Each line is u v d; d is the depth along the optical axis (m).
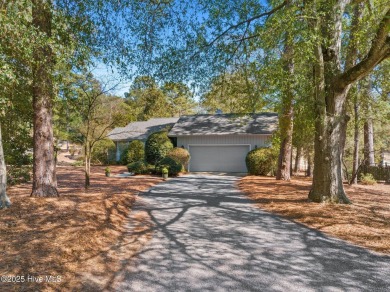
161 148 19.03
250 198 9.45
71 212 6.15
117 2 7.62
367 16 7.14
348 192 11.00
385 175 15.62
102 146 23.72
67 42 6.24
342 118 8.07
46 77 6.51
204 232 5.74
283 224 6.30
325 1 6.60
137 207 8.02
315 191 8.32
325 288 3.44
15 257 3.91
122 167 21.72
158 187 11.86
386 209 7.52
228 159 19.25
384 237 5.30
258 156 16.98
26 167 11.41
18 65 5.99
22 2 4.43
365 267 4.04
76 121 10.38
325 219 6.51
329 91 7.91
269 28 7.05
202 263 4.20
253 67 8.27
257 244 5.03
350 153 18.53
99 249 4.68
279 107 11.22
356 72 7.11
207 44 9.16
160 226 6.18
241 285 3.52
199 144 19.75
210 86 10.04
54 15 5.72
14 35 4.64
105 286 3.48
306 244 5.01
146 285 3.52
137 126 25.89
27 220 5.45
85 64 6.93
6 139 9.91
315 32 6.36
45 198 7.10
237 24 8.94
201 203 8.60
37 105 7.25
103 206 7.04
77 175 16.05
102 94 9.90
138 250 4.73
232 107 11.16
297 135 12.73
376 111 12.91
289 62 8.12
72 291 3.32
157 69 9.07
